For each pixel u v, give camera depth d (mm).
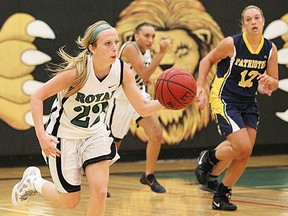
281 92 15695
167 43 9625
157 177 12164
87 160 5805
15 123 13555
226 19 15133
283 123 15766
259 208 8539
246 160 8367
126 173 12695
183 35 14734
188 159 14930
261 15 8453
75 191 5914
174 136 14711
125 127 9812
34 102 5652
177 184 11180
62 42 13805
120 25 14203
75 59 5738
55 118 5941
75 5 13867
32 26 13594
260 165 13875
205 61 8711
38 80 13680
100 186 5680
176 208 8516
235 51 8469
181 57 14711
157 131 9867
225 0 15117
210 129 15031
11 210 8266
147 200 9258
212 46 15008
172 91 5867
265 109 15586
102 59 5695
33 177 6637
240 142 8289
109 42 5684
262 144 15617
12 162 13641
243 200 9258
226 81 8602
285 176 12188
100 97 5879
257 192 10133
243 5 15266
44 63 13719
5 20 13391
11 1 13414
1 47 13375
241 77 8523
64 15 13805
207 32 14945
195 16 14844
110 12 14133
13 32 13453
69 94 5789
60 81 5695
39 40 13648
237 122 8398
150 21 14453
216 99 8664
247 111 8648
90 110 5891
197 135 14930
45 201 9016
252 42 8461
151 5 14461
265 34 15492
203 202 9070
